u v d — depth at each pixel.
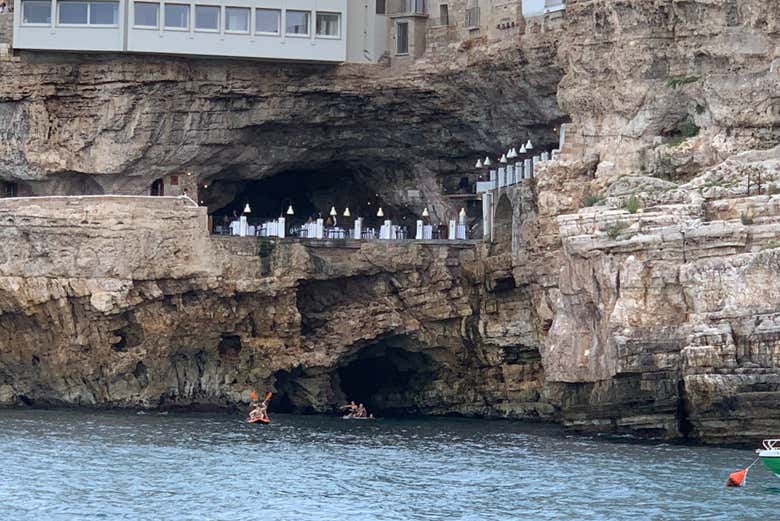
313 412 127.12
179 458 97.62
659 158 113.62
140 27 127.50
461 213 131.88
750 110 111.75
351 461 97.69
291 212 134.88
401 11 132.75
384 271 127.81
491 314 126.06
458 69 127.94
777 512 82.19
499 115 129.38
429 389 128.25
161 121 130.88
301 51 129.50
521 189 122.56
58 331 123.25
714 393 98.75
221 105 131.75
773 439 97.44
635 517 81.50
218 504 84.50
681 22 114.88
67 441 103.44
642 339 103.19
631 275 104.00
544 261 118.06
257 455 99.69
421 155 135.88
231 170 135.50
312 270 126.19
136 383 124.31
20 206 123.12
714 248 102.38
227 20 128.75
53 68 129.88
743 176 104.62
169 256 123.12
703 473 91.44
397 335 127.38
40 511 82.56
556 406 120.44
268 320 125.69
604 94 117.94
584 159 118.12
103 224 121.94
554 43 121.25
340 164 138.75
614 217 105.81
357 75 131.75
